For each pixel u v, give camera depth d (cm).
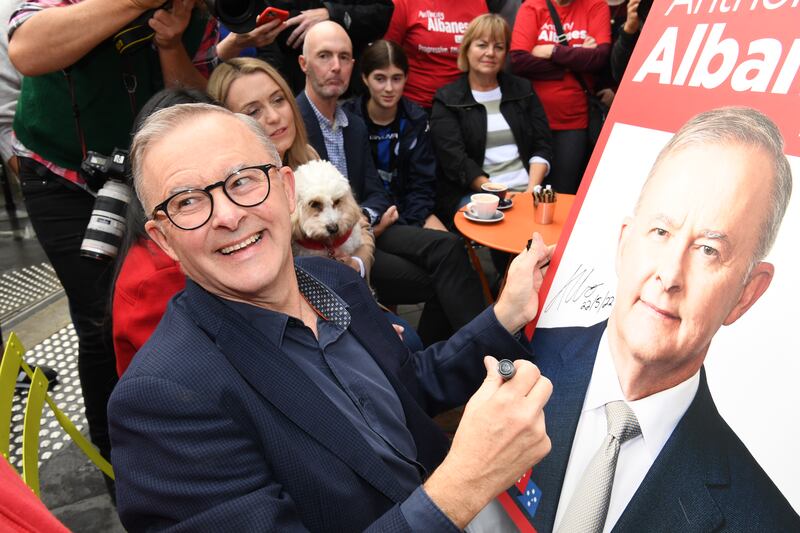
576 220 106
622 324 87
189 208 94
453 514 85
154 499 84
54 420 260
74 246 185
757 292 68
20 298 359
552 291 109
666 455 77
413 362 134
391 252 293
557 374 102
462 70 353
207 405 88
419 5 362
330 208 236
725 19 79
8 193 442
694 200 77
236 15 174
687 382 76
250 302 104
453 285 280
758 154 71
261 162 100
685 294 77
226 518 82
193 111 99
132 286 129
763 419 66
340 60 273
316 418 95
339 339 117
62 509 215
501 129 355
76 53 156
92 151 164
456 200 356
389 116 334
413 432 121
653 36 92
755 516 65
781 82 70
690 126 81
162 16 160
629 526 79
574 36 383
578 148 398
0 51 206
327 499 93
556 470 96
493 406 85
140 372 89
